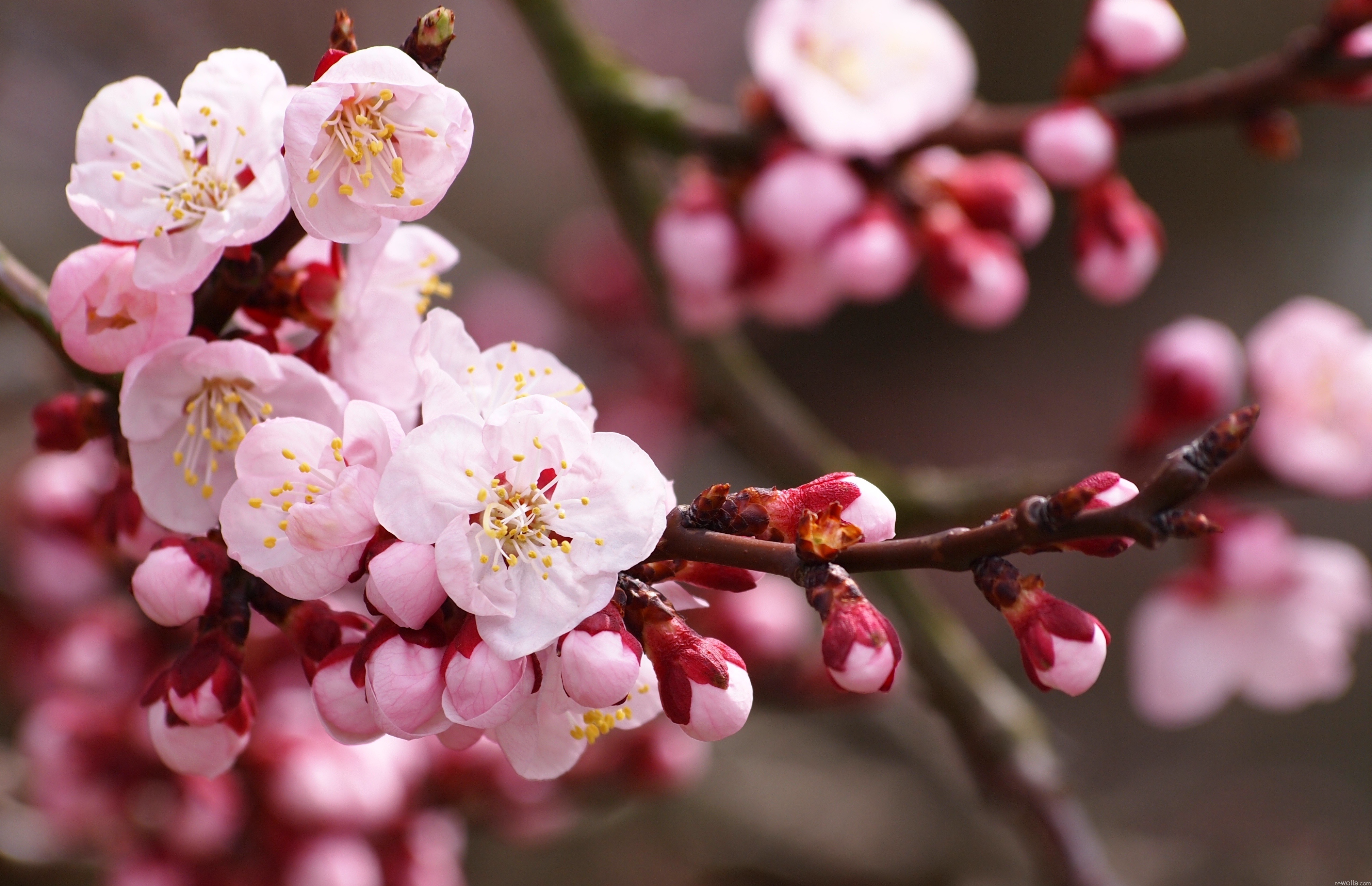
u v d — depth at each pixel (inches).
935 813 31.2
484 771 18.8
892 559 13.8
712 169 19.7
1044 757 20.1
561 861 30.0
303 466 13.9
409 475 13.6
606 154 20.7
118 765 18.4
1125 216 18.4
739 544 13.9
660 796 20.9
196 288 14.2
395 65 13.6
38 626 23.6
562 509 13.8
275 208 14.1
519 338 35.4
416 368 13.9
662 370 33.0
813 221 18.0
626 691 13.6
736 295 20.0
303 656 14.2
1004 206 18.7
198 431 14.5
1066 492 13.6
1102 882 19.2
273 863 17.8
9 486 23.9
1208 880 31.9
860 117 18.3
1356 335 18.2
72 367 15.1
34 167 36.5
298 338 15.0
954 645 20.4
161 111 14.4
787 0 18.4
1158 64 18.0
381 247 14.6
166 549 14.2
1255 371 18.2
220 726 14.3
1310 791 36.6
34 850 21.8
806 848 30.5
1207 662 20.1
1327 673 20.0
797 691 20.5
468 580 13.5
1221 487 18.3
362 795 17.7
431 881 18.6
